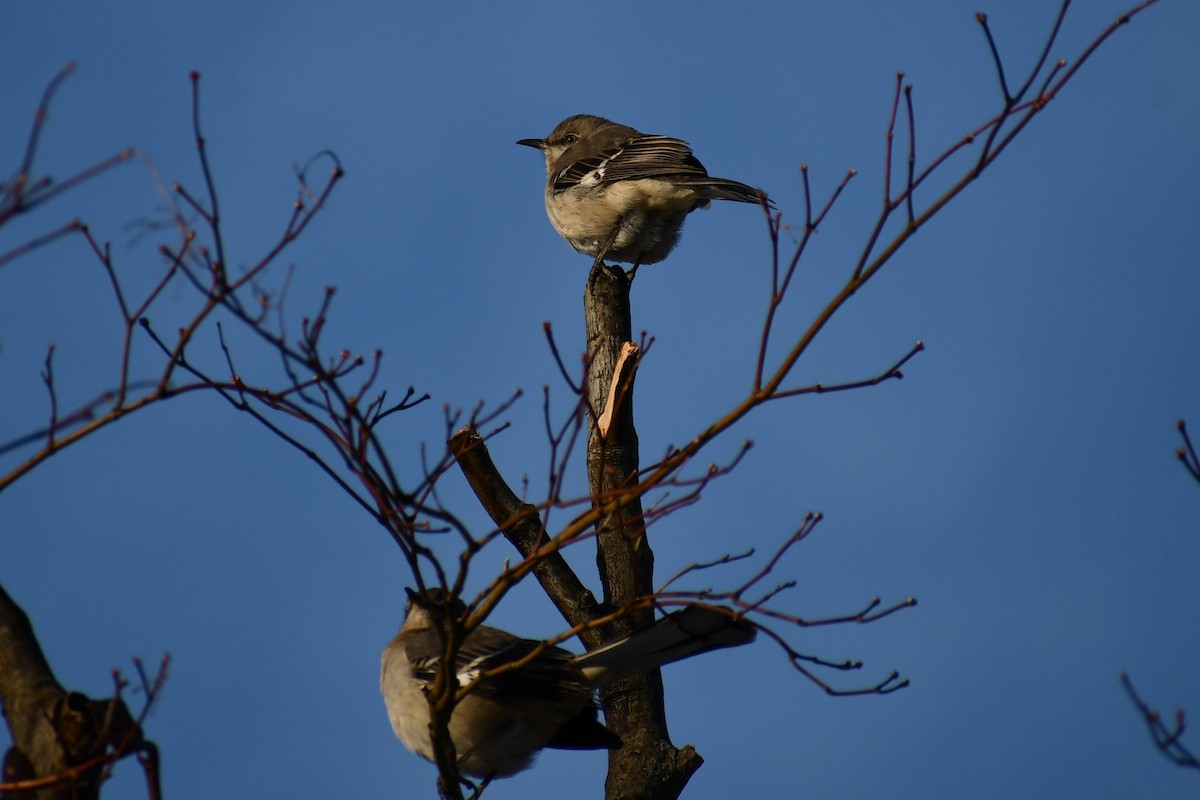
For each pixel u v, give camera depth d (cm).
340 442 688
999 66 704
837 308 727
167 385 689
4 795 662
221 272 654
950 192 718
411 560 714
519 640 988
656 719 1051
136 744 651
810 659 743
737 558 785
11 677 704
